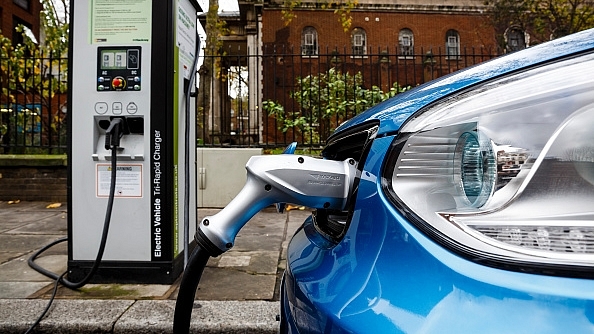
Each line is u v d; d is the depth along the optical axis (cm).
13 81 752
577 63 100
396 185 105
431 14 1906
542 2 1577
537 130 94
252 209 119
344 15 1568
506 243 86
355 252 107
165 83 292
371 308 90
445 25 1914
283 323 138
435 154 104
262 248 400
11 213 581
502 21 1667
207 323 236
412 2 1891
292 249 156
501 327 75
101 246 277
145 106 291
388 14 1886
